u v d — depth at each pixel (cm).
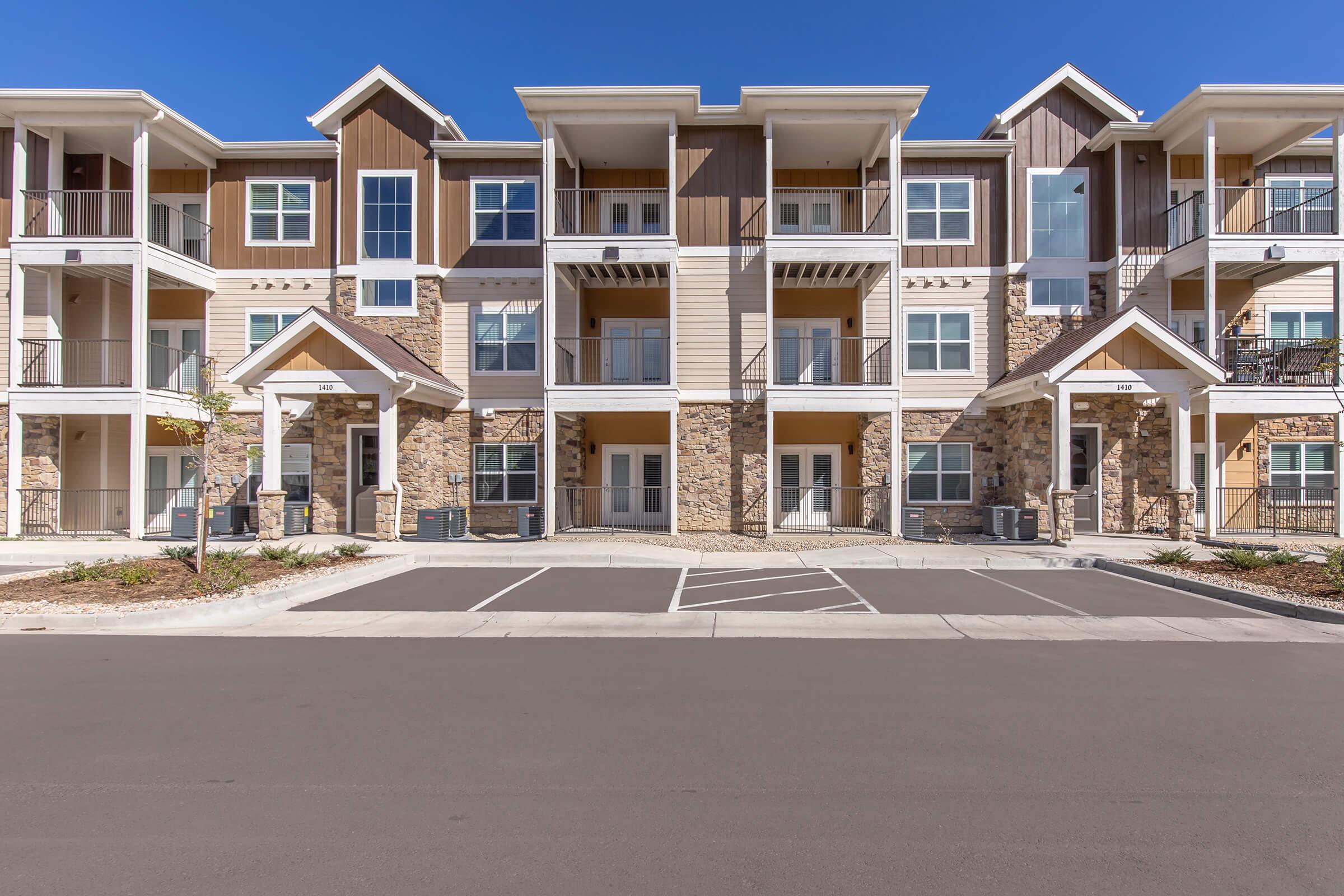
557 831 384
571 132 1812
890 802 417
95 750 491
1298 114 1714
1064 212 1898
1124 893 329
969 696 607
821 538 1739
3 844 371
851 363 1952
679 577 1260
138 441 1719
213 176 1969
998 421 1889
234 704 585
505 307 1941
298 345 1655
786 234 1755
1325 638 812
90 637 827
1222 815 402
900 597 1067
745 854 361
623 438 1984
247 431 1919
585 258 1753
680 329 1848
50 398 1716
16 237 1731
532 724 541
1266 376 1719
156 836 379
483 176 1955
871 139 1847
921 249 1916
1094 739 509
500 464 1938
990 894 328
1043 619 917
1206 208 1712
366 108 1948
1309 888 333
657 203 1977
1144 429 1805
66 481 1866
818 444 1948
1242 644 788
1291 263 1711
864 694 611
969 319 1911
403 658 733
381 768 462
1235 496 1858
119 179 1938
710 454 1833
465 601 1041
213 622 912
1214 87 1664
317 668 694
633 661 722
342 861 355
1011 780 445
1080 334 1711
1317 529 1817
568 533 1806
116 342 1864
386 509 1650
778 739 510
